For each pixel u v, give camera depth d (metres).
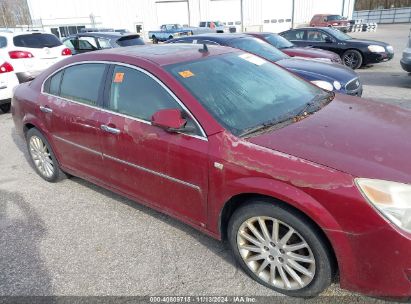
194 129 2.68
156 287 2.68
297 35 12.76
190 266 2.86
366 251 2.08
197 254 3.00
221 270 2.80
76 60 3.71
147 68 3.03
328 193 2.10
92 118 3.38
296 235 2.35
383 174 2.08
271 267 2.52
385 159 2.21
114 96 3.25
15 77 7.65
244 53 3.66
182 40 8.48
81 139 3.58
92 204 3.90
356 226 2.06
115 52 3.44
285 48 8.99
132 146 3.06
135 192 3.28
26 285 2.77
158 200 3.09
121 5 33.84
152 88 2.97
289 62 6.80
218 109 2.76
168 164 2.83
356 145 2.37
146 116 2.99
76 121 3.55
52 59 8.84
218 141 2.56
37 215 3.75
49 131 3.99
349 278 2.20
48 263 3.00
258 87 3.18
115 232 3.37
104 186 3.63
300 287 2.42
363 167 2.13
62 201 4.00
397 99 7.66
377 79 10.05
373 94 8.24
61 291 2.69
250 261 2.62
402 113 3.02
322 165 2.19
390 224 1.98
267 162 2.33
